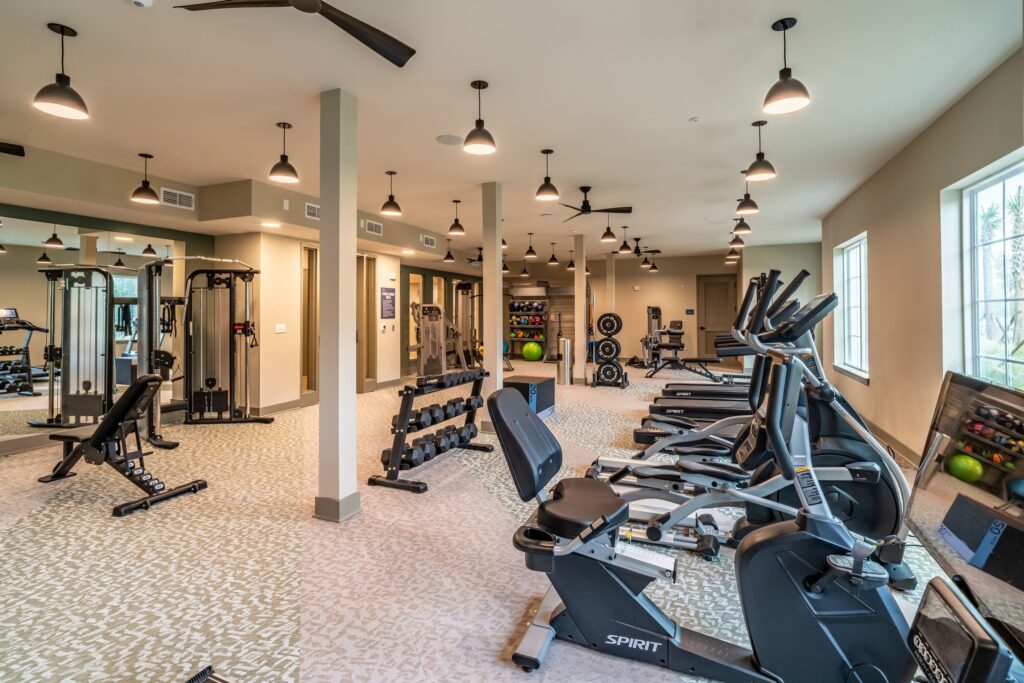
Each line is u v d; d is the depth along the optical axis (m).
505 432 2.15
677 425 4.43
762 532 1.84
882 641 1.73
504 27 2.84
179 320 7.17
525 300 15.07
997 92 3.37
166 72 3.34
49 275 5.45
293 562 2.90
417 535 3.27
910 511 1.40
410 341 11.31
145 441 5.56
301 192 6.62
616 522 2.00
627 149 4.96
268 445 5.52
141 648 2.14
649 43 3.03
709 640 2.05
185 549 3.05
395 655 2.11
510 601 2.52
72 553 2.99
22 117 4.08
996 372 3.74
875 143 4.82
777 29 2.88
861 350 6.98
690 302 13.87
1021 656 0.97
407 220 8.58
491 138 3.66
